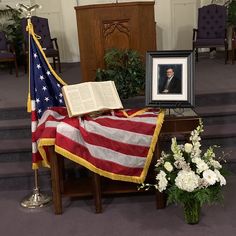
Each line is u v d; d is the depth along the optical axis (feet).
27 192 13.19
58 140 10.94
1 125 15.01
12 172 13.28
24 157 14.15
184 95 11.10
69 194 11.85
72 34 26.27
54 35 26.43
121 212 11.65
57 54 22.81
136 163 11.16
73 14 25.93
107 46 15.25
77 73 22.39
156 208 11.74
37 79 12.27
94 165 11.07
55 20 26.21
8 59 22.40
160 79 11.21
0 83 21.27
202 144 14.26
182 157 10.33
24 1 25.76
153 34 15.57
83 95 11.50
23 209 12.09
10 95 18.03
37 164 12.16
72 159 11.02
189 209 10.57
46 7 26.05
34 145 12.04
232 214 11.19
